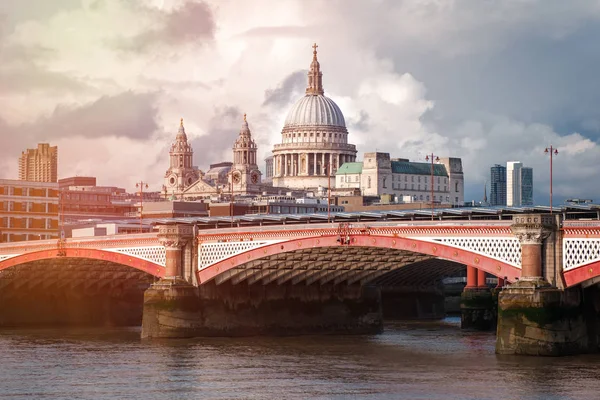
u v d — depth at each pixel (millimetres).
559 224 134625
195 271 176000
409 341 176250
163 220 193875
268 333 181750
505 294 136375
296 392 122312
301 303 186375
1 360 150750
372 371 136875
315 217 175750
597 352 139875
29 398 121125
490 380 124312
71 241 196625
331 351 159125
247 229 167625
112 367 142625
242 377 133000
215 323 176875
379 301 196125
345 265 177000
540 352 135125
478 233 140125
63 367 143250
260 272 177500
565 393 116250
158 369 140375
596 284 140000
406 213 163250
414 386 124562
